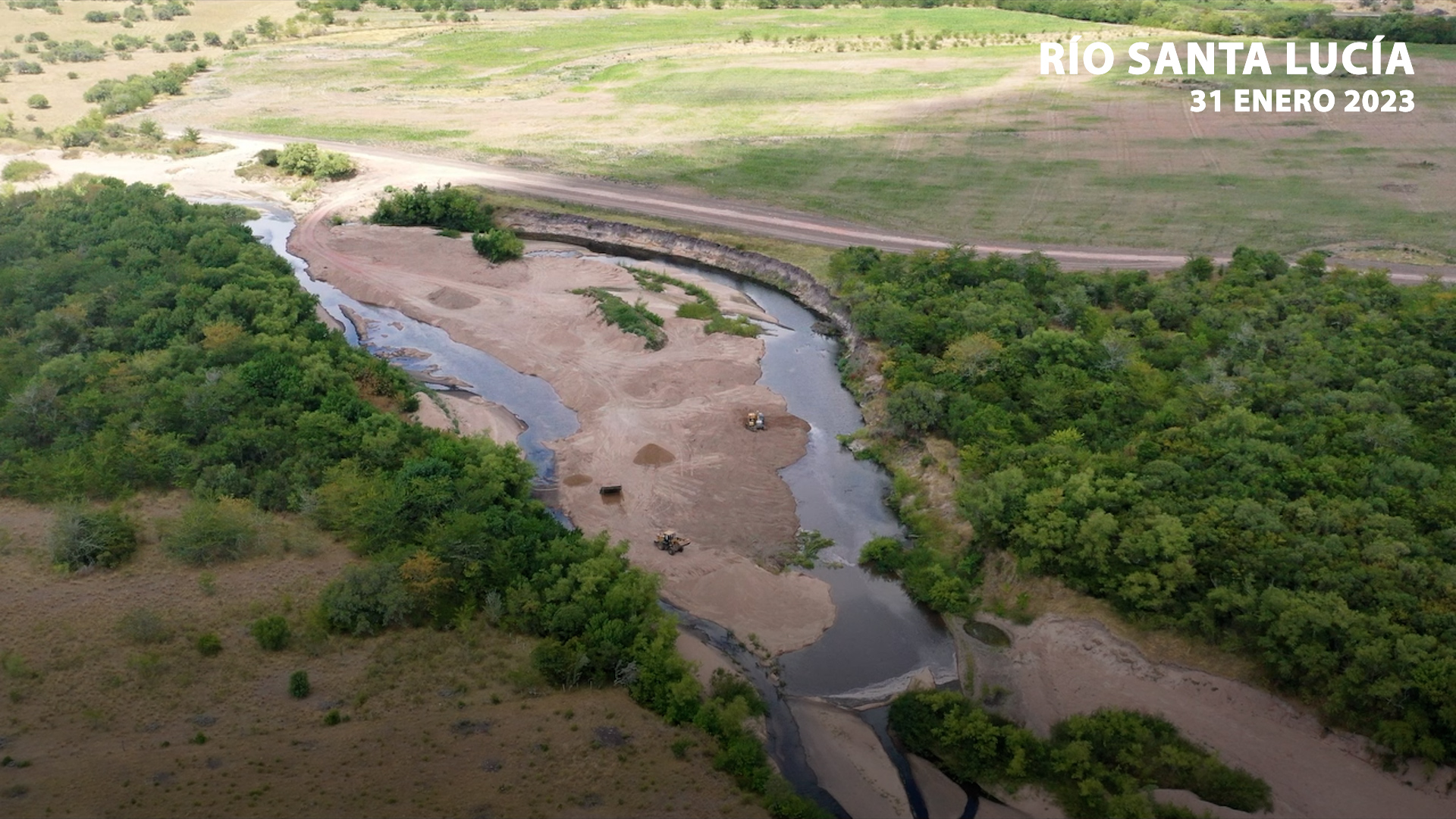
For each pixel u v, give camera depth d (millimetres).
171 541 72562
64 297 110438
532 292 122938
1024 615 69688
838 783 59094
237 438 82875
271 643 63375
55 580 69250
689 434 93375
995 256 115812
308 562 72500
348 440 84188
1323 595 62125
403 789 53125
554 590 67875
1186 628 64688
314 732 56938
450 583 68688
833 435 94562
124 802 50469
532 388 104000
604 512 83062
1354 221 130125
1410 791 54969
